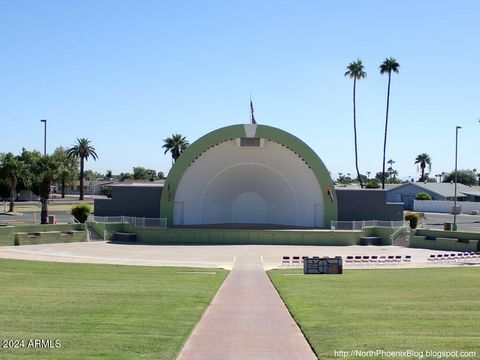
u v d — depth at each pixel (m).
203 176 54.12
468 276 26.83
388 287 22.94
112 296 19.44
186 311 16.75
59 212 75.00
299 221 54.38
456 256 37.34
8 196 93.31
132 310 16.64
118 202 55.16
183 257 37.84
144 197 55.19
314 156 51.03
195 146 50.94
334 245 46.97
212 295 20.50
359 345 12.31
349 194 54.94
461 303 18.22
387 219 54.84
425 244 45.53
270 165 54.47
